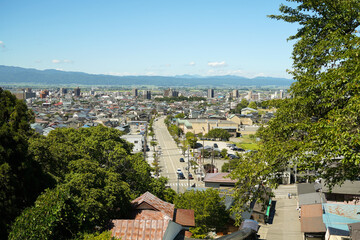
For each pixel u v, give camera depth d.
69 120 140.75
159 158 87.56
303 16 15.08
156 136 126.44
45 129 96.94
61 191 19.50
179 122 135.25
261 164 12.48
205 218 31.05
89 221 20.78
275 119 14.58
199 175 70.88
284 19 15.50
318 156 10.78
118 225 20.55
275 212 47.25
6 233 18.70
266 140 14.94
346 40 11.88
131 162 33.97
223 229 35.38
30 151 24.62
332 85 11.56
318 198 42.78
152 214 24.08
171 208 25.06
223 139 117.12
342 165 12.21
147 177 34.34
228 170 64.00
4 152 19.58
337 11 13.44
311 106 13.45
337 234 29.27
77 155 28.45
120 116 171.38
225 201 36.25
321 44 13.22
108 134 36.66
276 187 12.54
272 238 37.44
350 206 35.62
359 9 12.76
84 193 21.84
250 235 13.89
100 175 24.75
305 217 37.22
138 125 155.12
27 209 18.72
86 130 37.59
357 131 9.76
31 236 17.30
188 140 101.44
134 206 24.80
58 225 19.38
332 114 11.15
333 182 13.32
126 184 25.95
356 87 10.54
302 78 14.32
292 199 53.56
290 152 11.77
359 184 41.03
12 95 23.73
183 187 60.78
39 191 22.50
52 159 26.41
